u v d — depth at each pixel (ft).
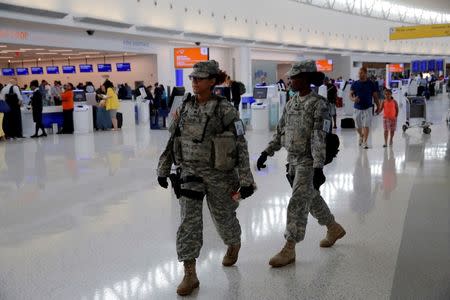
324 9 110.73
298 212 10.87
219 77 9.83
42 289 10.17
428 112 59.67
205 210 16.30
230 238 10.64
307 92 10.77
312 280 10.25
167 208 16.57
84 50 65.57
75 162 27.25
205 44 80.28
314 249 12.12
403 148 29.73
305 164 10.73
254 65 101.86
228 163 9.61
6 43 52.39
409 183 19.52
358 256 11.57
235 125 9.58
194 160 9.72
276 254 11.39
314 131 10.34
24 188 20.43
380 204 16.33
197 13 75.41
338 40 116.67
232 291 9.81
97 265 11.44
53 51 70.49
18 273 11.07
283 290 9.80
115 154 30.27
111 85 50.90
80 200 18.01
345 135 37.40
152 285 10.25
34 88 42.29
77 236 13.69
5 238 13.67
